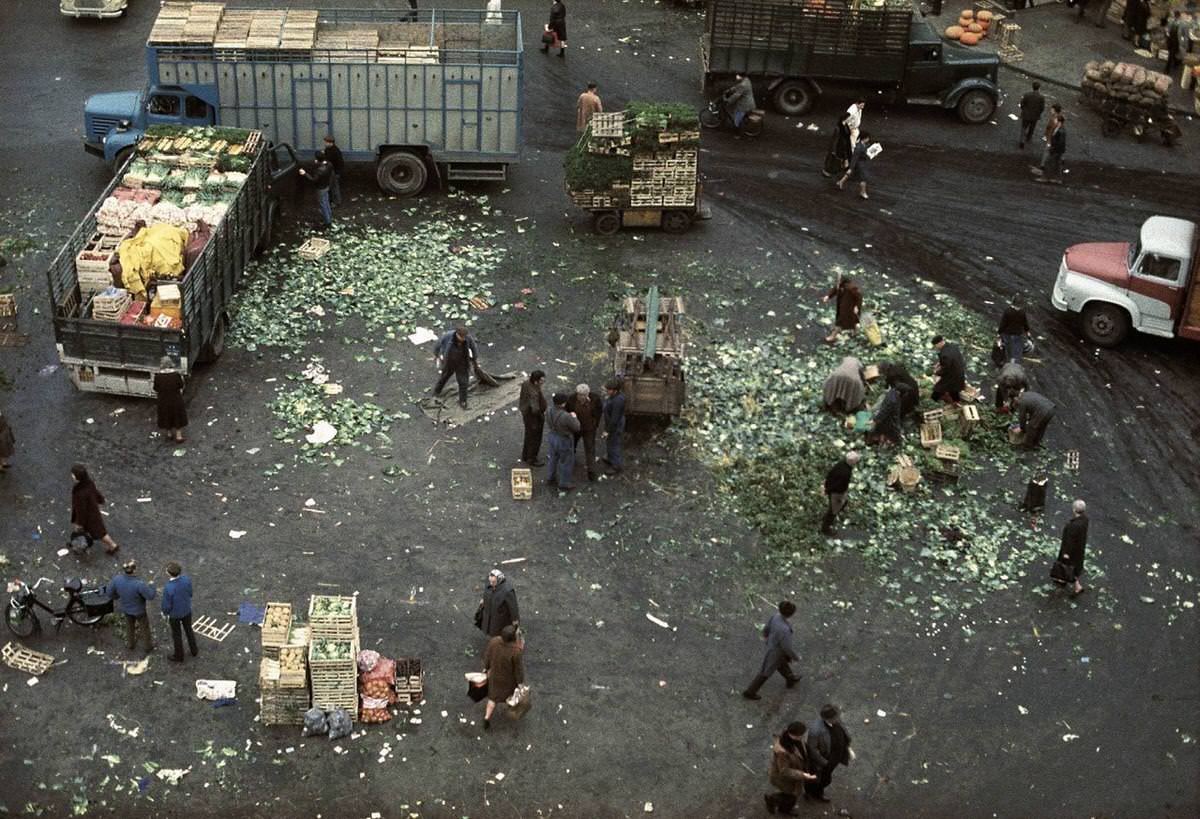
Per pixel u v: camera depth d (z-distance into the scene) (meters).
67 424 21.70
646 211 27.95
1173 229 25.22
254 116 27.78
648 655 18.30
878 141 32.53
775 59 32.50
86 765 16.23
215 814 15.77
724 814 16.22
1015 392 22.98
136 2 36.25
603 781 16.50
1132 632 19.27
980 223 29.48
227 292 23.86
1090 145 32.97
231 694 17.11
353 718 16.92
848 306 24.55
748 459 21.88
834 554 20.19
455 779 16.39
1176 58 35.97
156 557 19.28
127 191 24.44
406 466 21.36
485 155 28.64
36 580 18.75
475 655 18.08
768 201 29.81
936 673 18.38
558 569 19.59
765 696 17.81
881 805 16.48
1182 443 23.28
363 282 25.84
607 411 20.81
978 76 33.19
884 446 22.36
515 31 29.89
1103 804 16.72
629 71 34.72
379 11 30.62
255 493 20.58
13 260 25.67
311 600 17.42
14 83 31.95
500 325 24.89
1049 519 21.22
